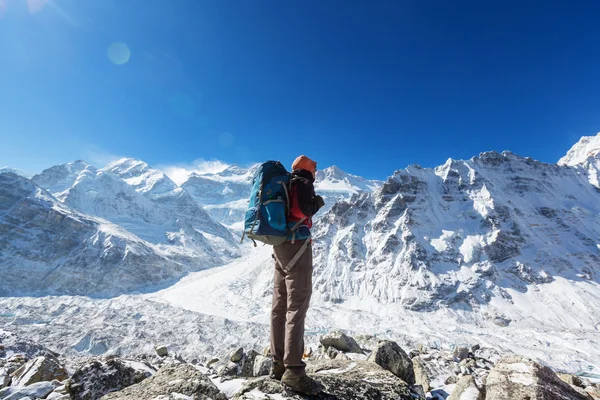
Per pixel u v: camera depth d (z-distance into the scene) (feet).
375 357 17.85
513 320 318.24
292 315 10.43
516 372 11.67
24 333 216.74
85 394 12.66
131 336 230.48
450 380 22.50
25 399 15.69
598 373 183.83
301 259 10.78
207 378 11.25
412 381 17.66
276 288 12.12
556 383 11.09
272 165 11.50
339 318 327.26
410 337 261.44
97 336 218.38
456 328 300.40
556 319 318.24
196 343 227.81
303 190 10.73
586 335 267.59
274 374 11.46
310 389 10.02
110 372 13.66
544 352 222.07
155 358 30.07
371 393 11.21
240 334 249.75
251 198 11.30
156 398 9.52
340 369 14.51
